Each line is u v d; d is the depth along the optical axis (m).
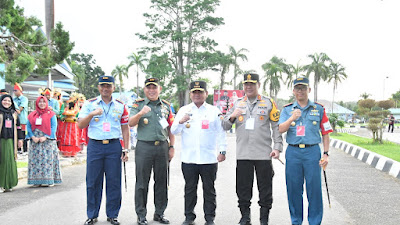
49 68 14.24
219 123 5.34
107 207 5.42
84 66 78.44
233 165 10.89
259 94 5.25
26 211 5.94
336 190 7.38
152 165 5.46
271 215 5.72
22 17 12.85
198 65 43.47
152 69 45.00
